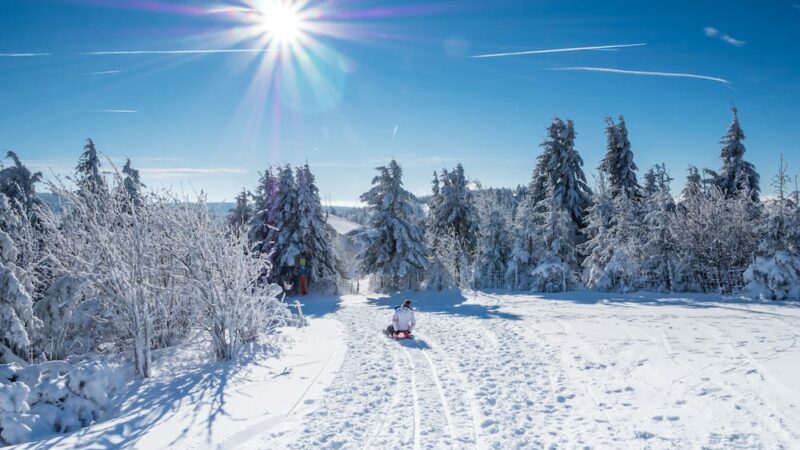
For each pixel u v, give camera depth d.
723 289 20.67
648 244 22.47
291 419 6.34
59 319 9.12
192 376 8.84
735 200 22.30
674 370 7.91
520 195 51.81
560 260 24.75
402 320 12.47
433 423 6.10
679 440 5.18
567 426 5.86
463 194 35.72
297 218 31.34
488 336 12.26
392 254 28.75
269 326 14.09
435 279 27.36
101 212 9.23
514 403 6.82
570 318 14.32
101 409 7.01
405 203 28.89
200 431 5.90
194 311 10.84
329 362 9.71
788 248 17.62
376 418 6.32
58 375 7.21
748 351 8.87
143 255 9.13
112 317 9.76
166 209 10.77
